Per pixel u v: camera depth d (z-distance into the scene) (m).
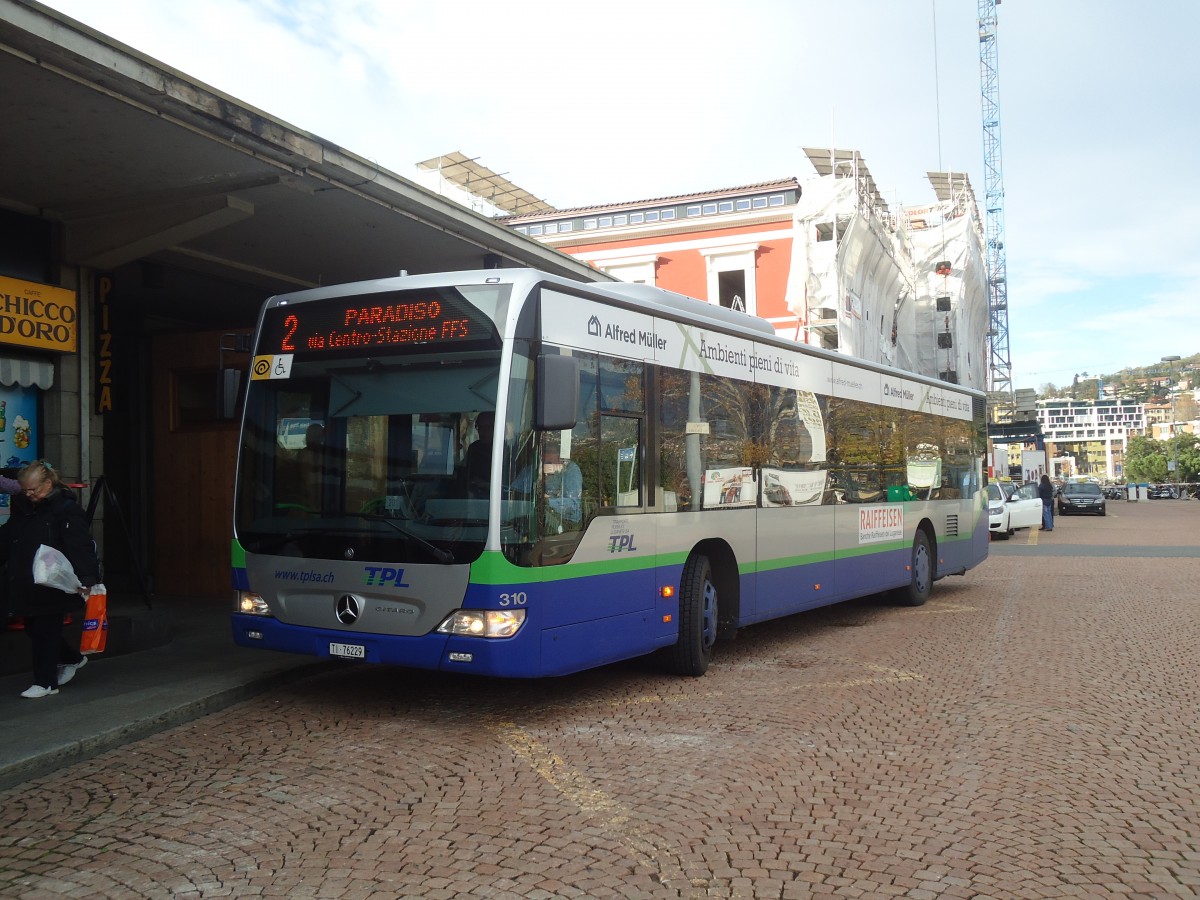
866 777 5.45
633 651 7.30
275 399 7.18
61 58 6.68
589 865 4.21
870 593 11.37
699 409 8.27
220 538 12.06
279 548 6.95
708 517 8.28
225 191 9.45
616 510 7.17
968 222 43.47
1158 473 127.75
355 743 6.16
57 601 7.01
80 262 10.07
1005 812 4.89
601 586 6.96
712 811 4.89
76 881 4.05
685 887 4.00
